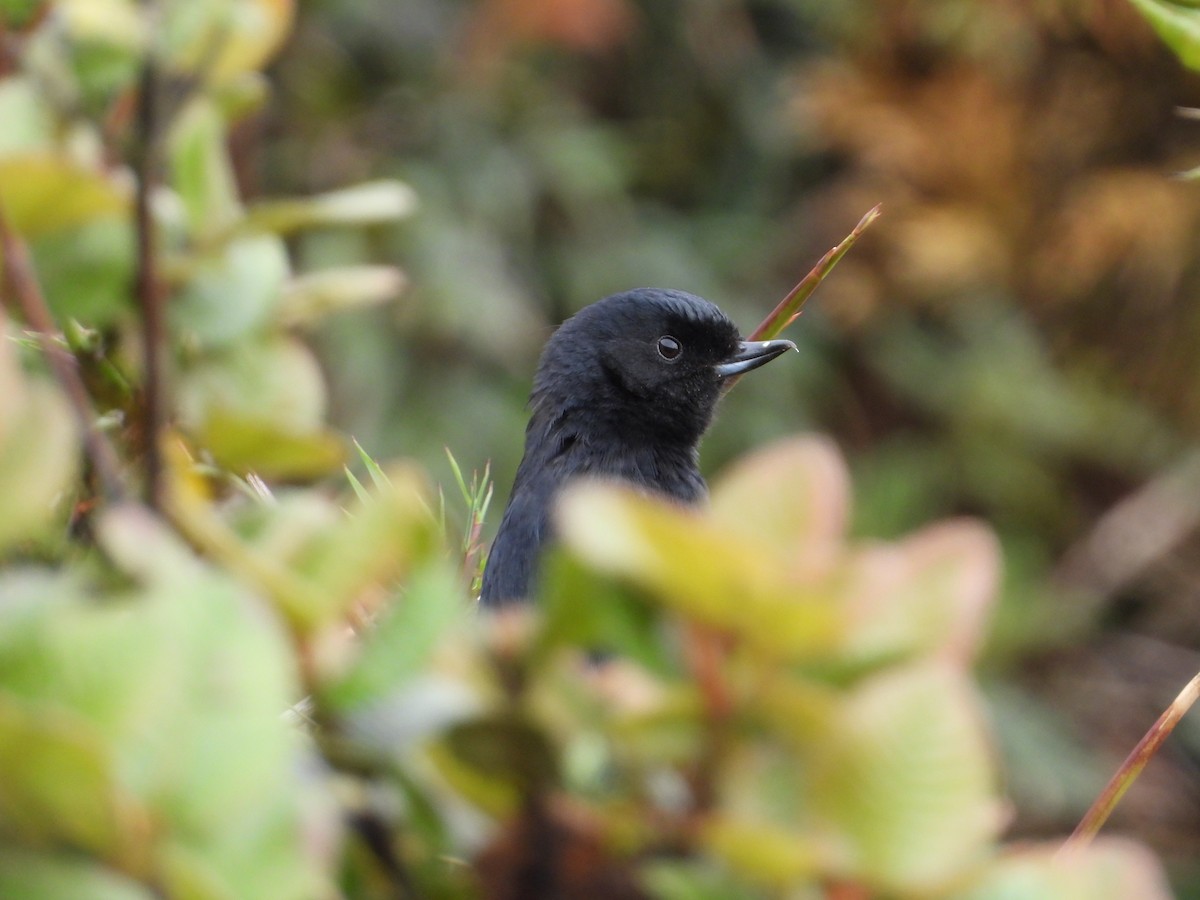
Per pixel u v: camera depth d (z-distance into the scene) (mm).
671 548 590
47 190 861
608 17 5023
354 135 5016
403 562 701
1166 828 4195
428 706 643
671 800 653
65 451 626
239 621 588
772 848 619
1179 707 1068
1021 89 3863
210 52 963
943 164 3980
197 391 1099
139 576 663
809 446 681
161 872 562
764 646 623
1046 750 4113
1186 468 4309
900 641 652
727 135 5582
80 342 1088
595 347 2564
